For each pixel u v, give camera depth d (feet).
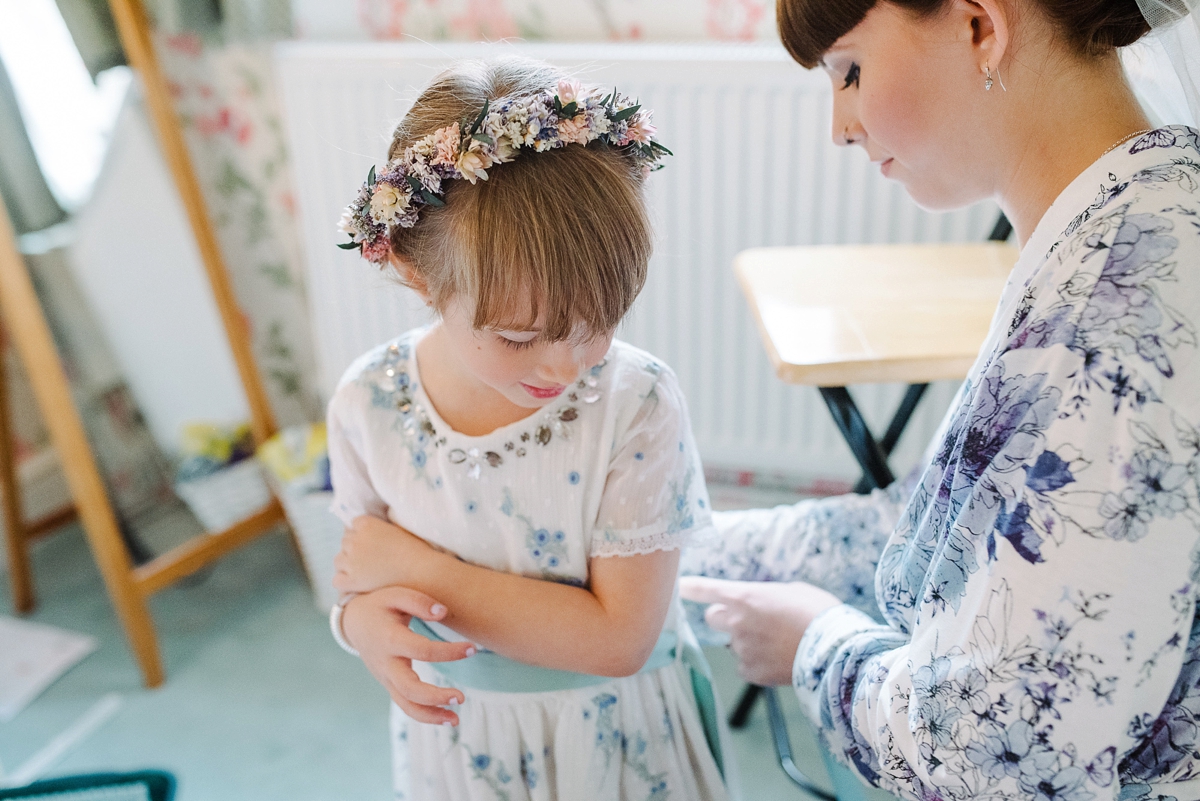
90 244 5.92
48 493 7.30
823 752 2.97
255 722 5.65
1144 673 1.85
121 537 5.93
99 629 6.46
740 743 5.32
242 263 7.05
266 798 5.13
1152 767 2.13
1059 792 1.93
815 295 3.74
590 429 2.67
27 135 5.62
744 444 6.23
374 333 6.42
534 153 2.23
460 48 5.59
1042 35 2.11
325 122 5.85
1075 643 1.85
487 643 2.74
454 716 2.67
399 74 5.56
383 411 2.83
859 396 5.87
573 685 2.88
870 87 2.28
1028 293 2.10
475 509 2.76
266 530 6.87
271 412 7.23
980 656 1.97
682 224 5.61
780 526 3.37
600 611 2.66
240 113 6.52
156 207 6.22
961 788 2.04
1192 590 1.83
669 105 5.31
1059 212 2.14
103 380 6.00
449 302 2.38
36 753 5.45
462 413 2.74
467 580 2.72
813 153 5.29
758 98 5.21
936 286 3.81
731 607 3.00
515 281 2.21
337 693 5.85
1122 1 2.04
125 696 5.88
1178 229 1.89
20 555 6.48
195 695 5.86
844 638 2.65
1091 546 1.82
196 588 6.85
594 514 2.70
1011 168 2.30
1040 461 1.89
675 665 3.09
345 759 5.37
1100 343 1.86
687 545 2.77
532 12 5.85
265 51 6.19
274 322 7.23
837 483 6.50
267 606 6.64
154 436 6.25
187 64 6.44
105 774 3.47
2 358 6.17
